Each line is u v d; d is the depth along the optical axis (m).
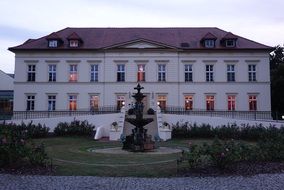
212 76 44.62
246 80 44.28
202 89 44.31
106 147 22.39
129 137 21.00
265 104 43.91
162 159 15.89
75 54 44.88
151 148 20.33
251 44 45.22
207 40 44.84
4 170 11.86
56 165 13.50
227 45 44.75
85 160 15.55
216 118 32.94
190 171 12.06
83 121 33.03
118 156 17.06
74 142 26.11
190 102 44.38
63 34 48.12
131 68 44.53
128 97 44.16
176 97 44.22
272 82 49.62
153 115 35.62
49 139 27.50
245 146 13.55
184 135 29.86
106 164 14.26
